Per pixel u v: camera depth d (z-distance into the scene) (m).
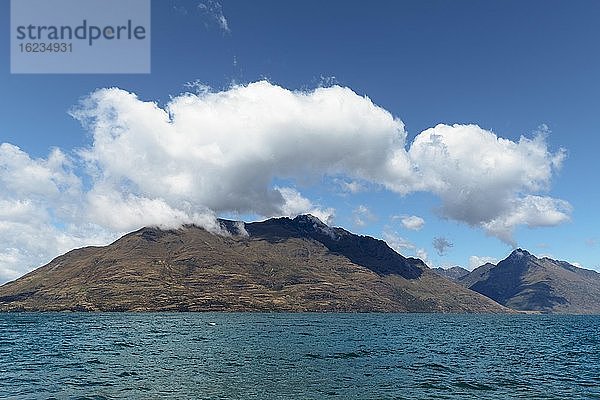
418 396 41.03
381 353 74.06
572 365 62.81
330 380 47.47
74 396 38.97
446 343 98.69
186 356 66.56
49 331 130.62
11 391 40.81
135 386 43.19
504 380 49.91
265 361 61.31
